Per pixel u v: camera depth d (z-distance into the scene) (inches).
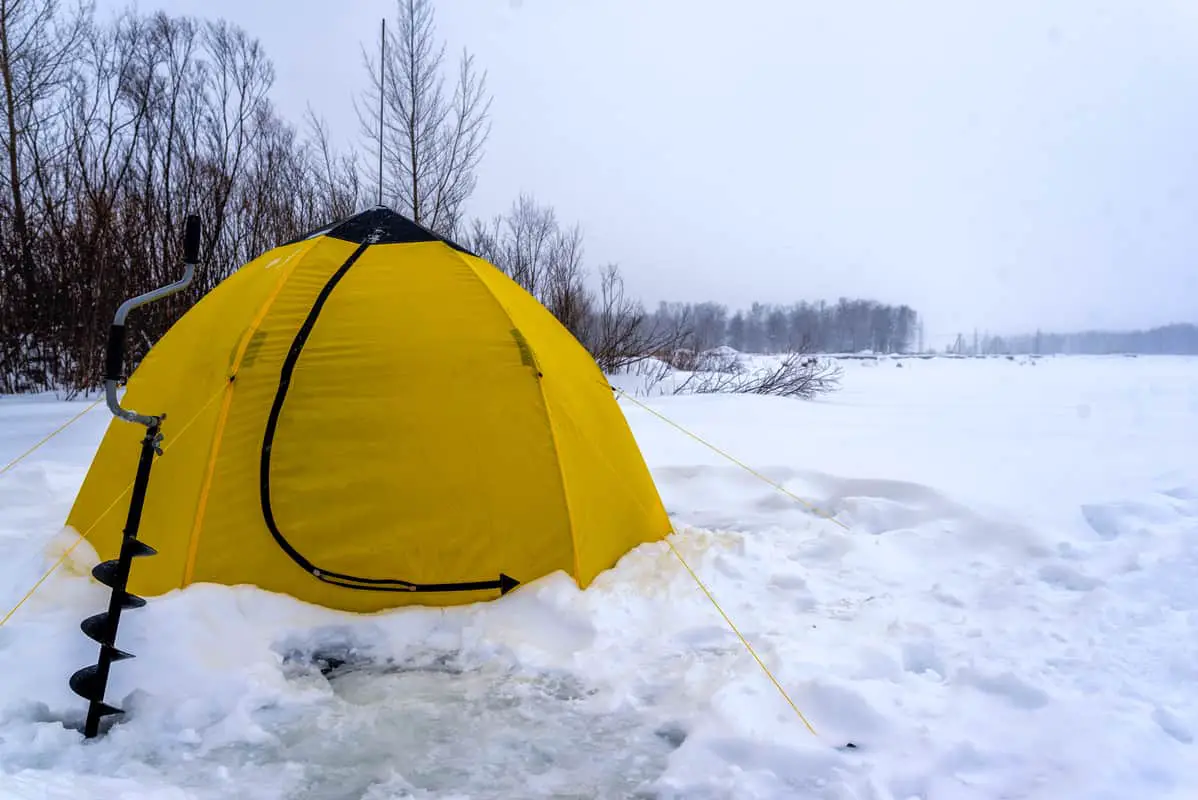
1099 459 301.1
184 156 613.3
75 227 492.7
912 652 129.5
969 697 114.0
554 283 674.2
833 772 95.0
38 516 182.5
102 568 110.9
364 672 125.7
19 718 106.3
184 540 135.0
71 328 477.4
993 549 183.3
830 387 815.1
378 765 100.3
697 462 287.9
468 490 144.1
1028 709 110.1
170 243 536.7
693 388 647.8
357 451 141.9
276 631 129.5
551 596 140.6
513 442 148.3
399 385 146.0
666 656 130.1
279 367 144.1
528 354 153.3
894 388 911.7
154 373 157.8
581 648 132.4
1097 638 132.8
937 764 96.6
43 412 384.2
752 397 560.7
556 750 104.4
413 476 142.6
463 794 94.5
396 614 137.0
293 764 99.7
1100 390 851.4
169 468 140.5
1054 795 89.1
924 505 212.1
